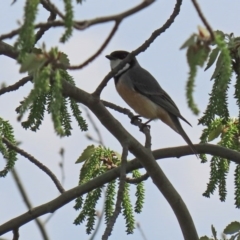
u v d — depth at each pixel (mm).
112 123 9719
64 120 9906
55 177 10656
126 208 10664
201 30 6133
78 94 9406
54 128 6520
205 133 11195
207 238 10281
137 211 10797
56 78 6594
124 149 9617
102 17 6059
